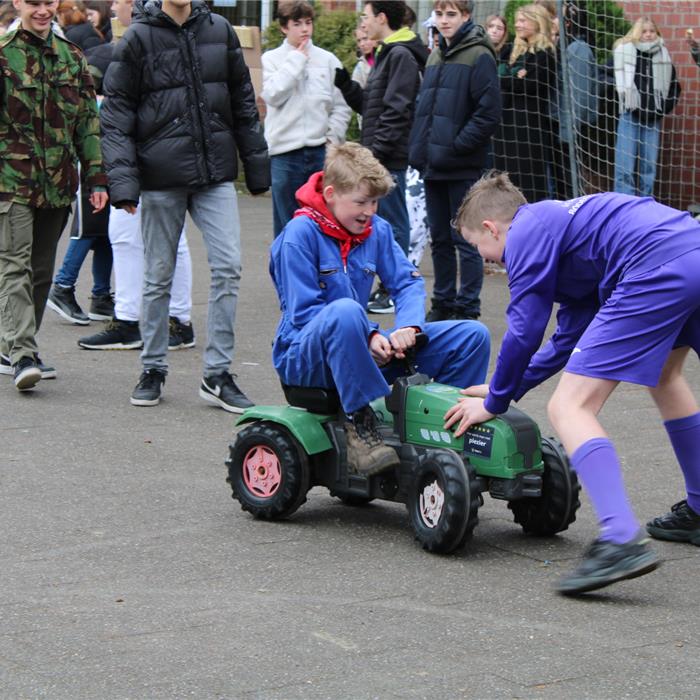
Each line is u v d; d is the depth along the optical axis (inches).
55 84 370.0
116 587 223.9
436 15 457.7
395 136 486.6
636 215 225.5
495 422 238.8
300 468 258.2
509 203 236.1
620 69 574.6
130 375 398.3
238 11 876.0
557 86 570.9
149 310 360.8
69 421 342.0
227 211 358.3
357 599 219.1
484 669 190.7
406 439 251.9
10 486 284.0
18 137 367.6
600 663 193.3
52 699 179.9
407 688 183.9
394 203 493.7
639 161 583.5
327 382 256.7
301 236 263.4
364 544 249.1
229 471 267.9
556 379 402.6
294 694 181.8
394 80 485.4
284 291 265.1
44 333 456.8
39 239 384.5
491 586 226.2
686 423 251.3
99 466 301.7
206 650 196.7
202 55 352.5
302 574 231.6
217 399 358.3
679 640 203.2
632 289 221.0
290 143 500.7
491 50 456.4
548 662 193.3
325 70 501.4
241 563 237.3
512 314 230.2
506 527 262.1
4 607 213.6
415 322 263.1
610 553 217.2
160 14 349.7
